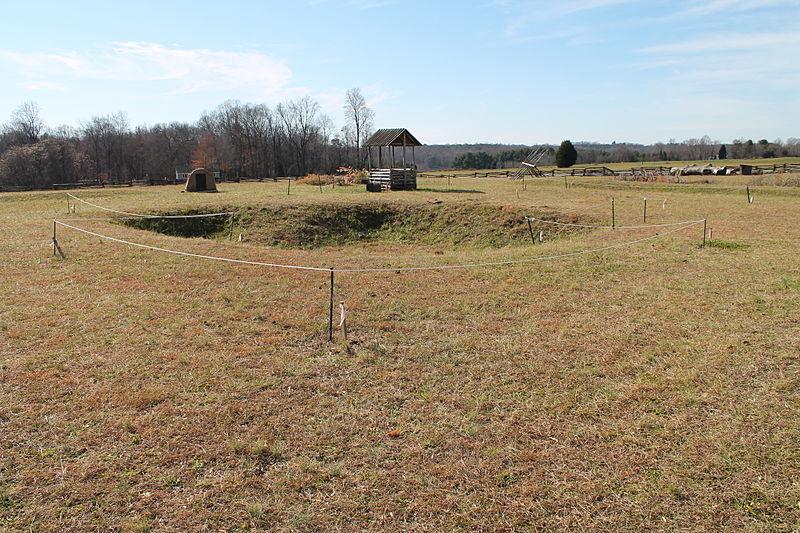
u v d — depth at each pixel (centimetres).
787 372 726
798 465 532
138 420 613
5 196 3403
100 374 724
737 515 471
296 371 750
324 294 1106
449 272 1307
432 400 679
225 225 2217
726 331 880
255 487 509
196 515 469
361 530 457
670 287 1144
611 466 542
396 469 540
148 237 1695
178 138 9956
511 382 727
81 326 892
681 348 820
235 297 1064
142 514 469
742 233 1753
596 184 3906
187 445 571
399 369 764
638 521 466
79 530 449
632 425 614
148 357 779
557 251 1548
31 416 619
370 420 630
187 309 987
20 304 993
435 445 582
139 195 3281
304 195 2991
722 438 583
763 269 1256
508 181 4466
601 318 965
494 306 1043
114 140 9250
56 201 2998
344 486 513
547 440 590
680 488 505
